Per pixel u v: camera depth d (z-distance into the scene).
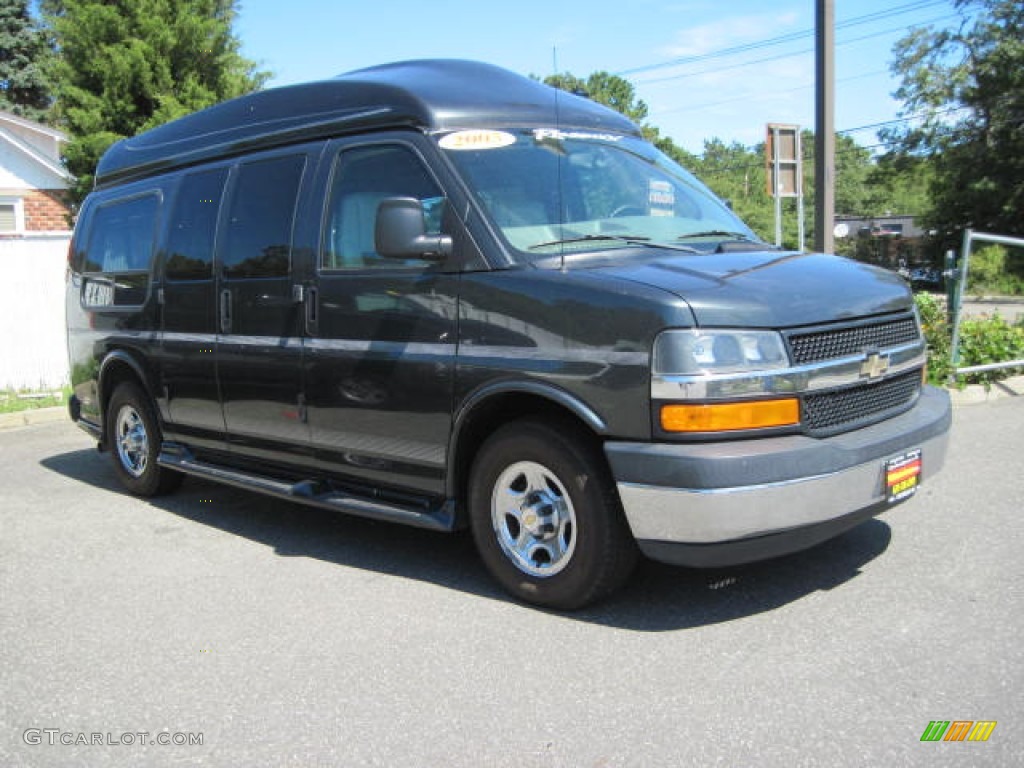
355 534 5.62
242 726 3.29
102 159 7.36
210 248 5.71
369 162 4.79
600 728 3.14
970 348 9.33
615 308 3.72
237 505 6.49
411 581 4.69
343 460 4.94
